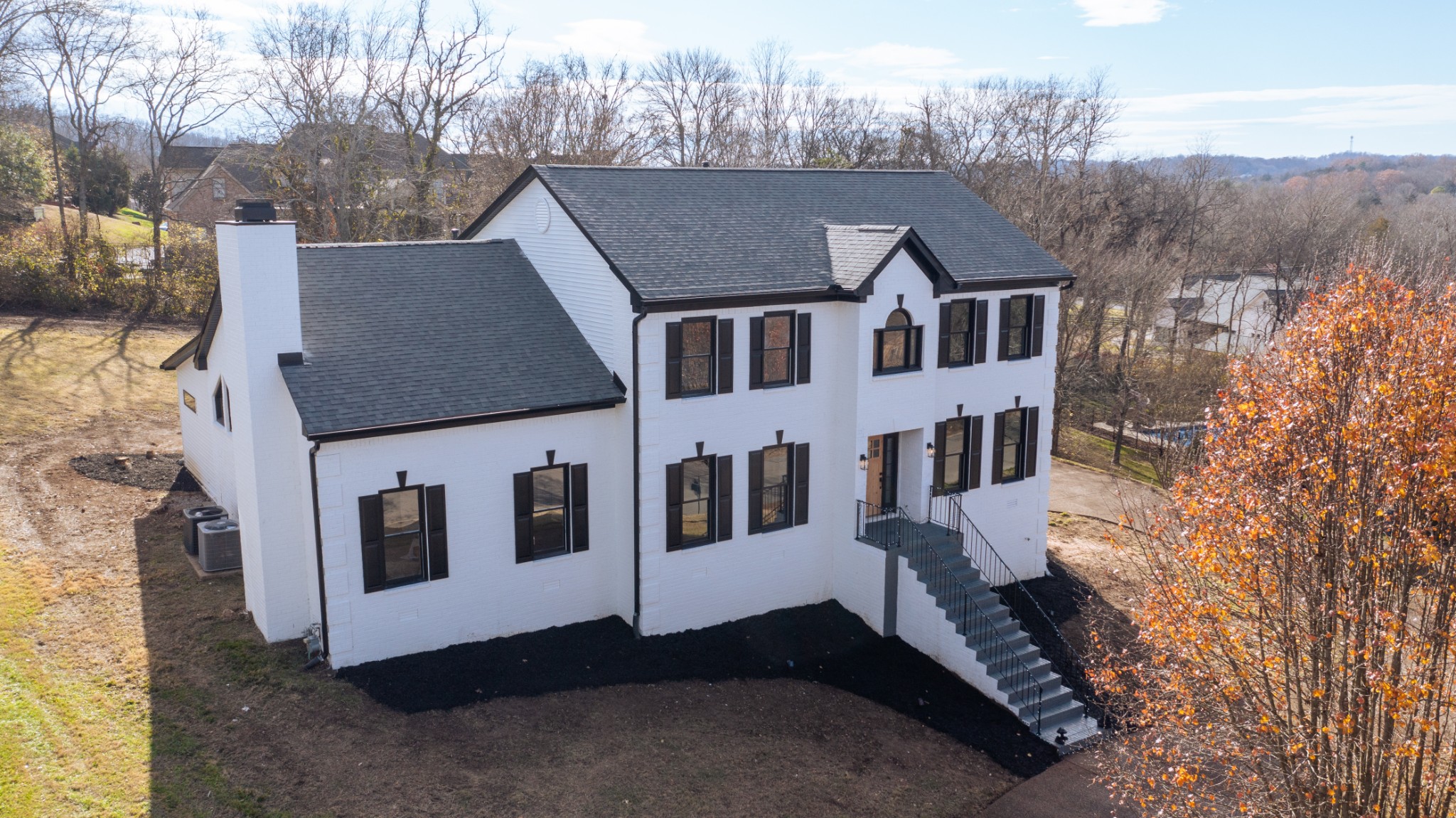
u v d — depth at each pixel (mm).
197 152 80500
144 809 13289
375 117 49688
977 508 24016
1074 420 48500
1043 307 24516
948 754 17406
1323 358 13961
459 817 13945
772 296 19766
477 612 18562
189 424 25719
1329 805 13016
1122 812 15953
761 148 68875
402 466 17250
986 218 26188
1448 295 14547
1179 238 59812
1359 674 12797
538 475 18969
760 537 21062
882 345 21312
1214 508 14656
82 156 48156
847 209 24344
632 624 19922
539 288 21672
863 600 21625
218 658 17156
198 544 21109
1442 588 12641
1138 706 18578
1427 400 13086
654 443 19094
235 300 17297
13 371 31875
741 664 19453
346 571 16969
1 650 16594
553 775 15148
